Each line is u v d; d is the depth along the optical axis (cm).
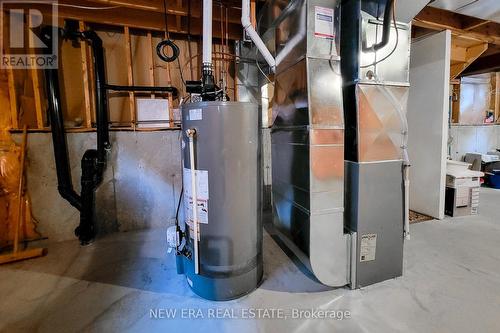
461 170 348
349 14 184
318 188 181
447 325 154
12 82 256
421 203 348
